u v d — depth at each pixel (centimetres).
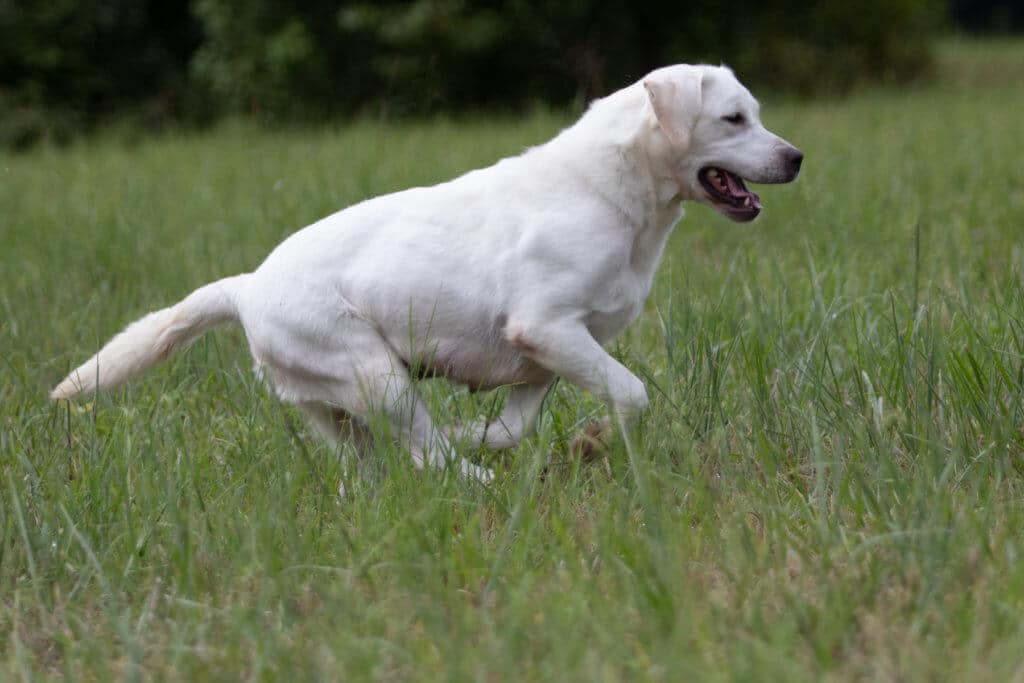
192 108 3672
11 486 629
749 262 1081
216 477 686
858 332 822
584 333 684
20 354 964
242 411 812
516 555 564
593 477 668
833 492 639
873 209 1359
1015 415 696
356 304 695
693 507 619
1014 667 451
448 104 3322
